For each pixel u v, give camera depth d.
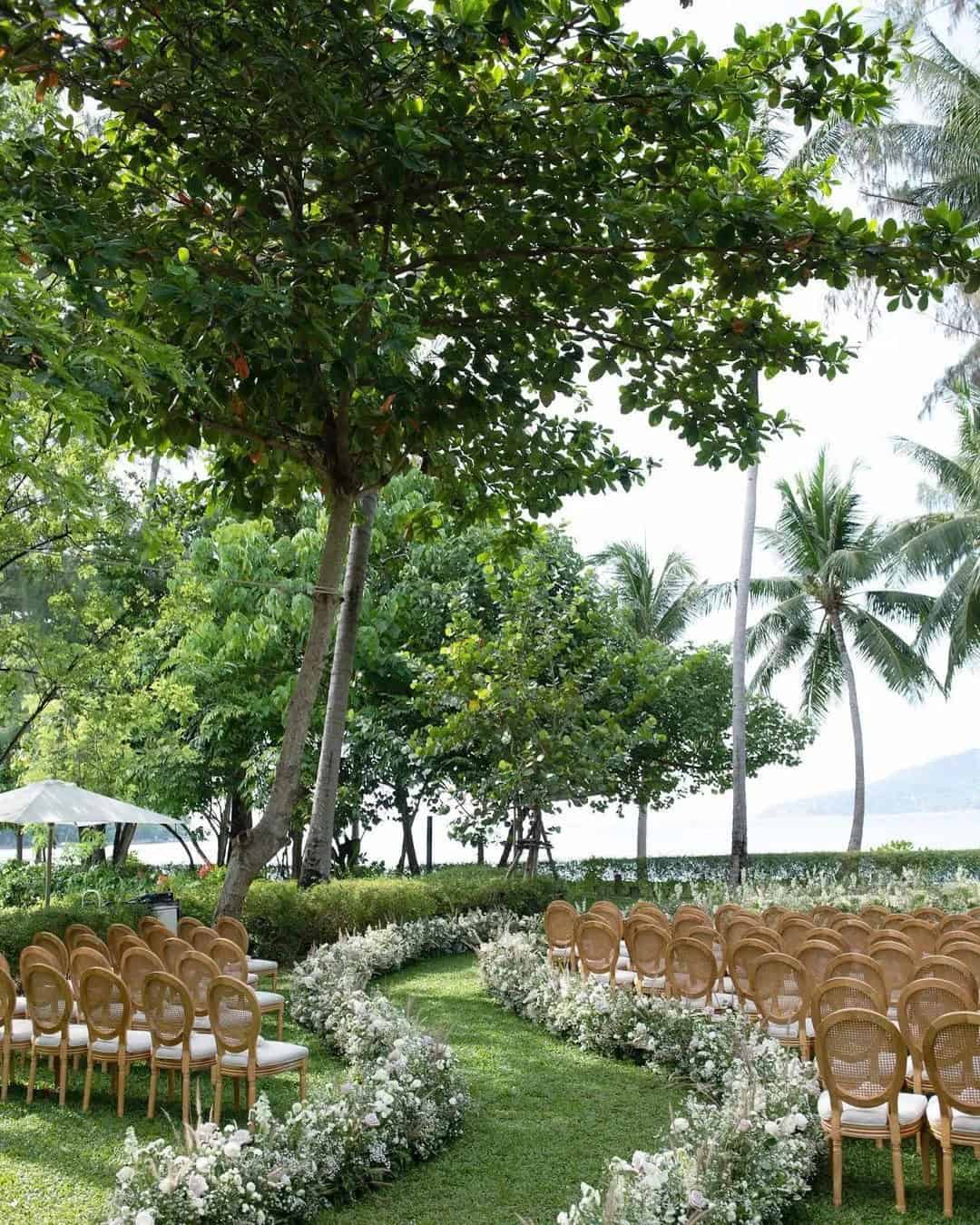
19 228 3.89
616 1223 3.80
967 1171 5.43
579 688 14.71
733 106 6.18
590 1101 6.66
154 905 11.46
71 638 12.43
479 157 6.07
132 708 13.08
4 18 5.73
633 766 22.52
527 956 9.82
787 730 28.05
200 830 22.69
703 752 24.23
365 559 13.29
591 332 7.47
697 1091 6.72
